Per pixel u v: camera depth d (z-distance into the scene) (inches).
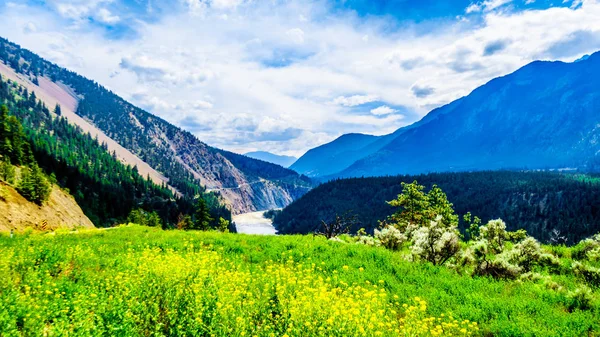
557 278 407.5
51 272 369.7
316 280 348.5
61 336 205.8
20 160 3553.2
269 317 264.8
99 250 502.6
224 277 331.6
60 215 2881.4
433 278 406.6
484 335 273.0
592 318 288.4
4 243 564.7
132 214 4397.1
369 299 304.5
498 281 404.2
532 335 262.1
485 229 603.2
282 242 617.6
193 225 3073.3
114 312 241.4
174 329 234.4
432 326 283.1
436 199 1637.6
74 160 7101.4
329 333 236.5
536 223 7042.3
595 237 523.2
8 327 211.8
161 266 344.5
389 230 663.8
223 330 235.6
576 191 7445.9
